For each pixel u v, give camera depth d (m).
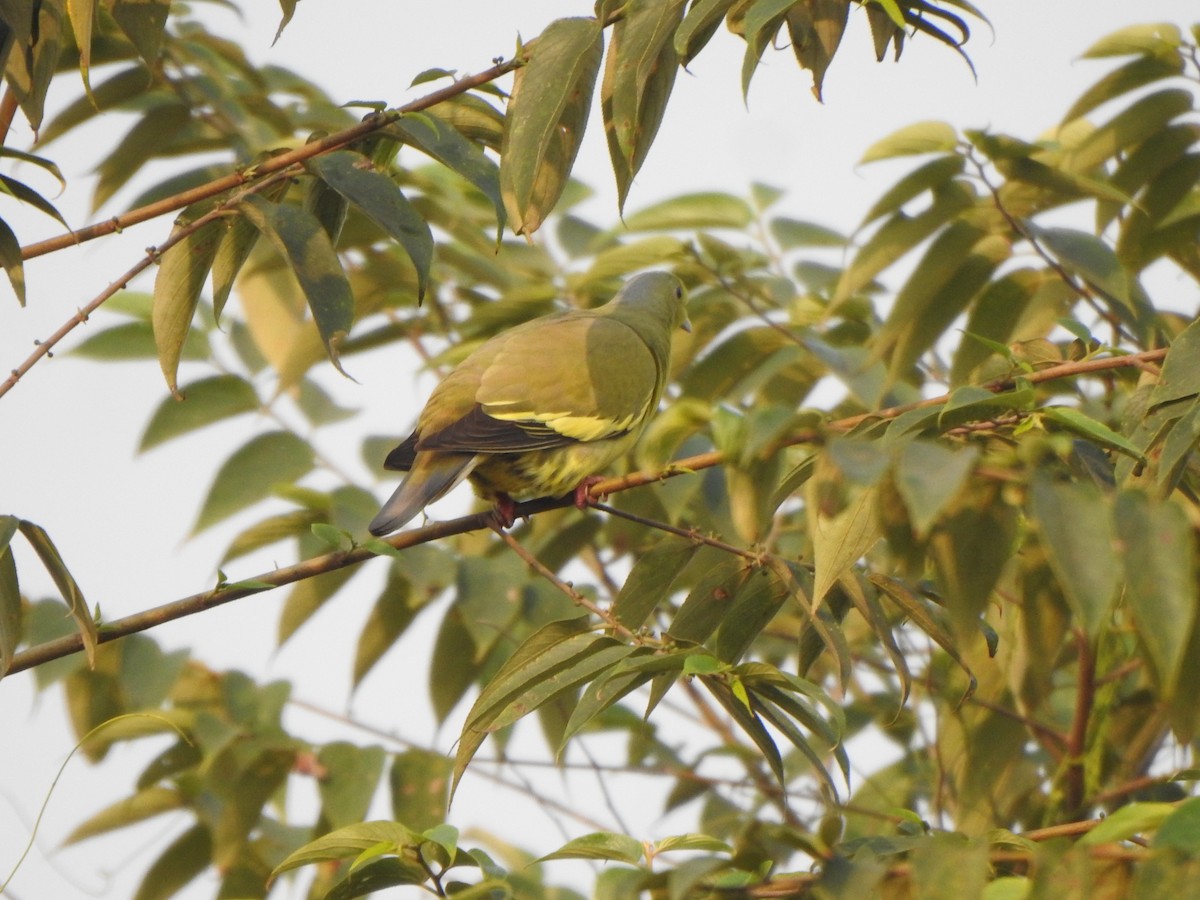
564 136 6.56
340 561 6.66
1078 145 9.01
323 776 8.52
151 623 6.50
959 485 4.25
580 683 5.70
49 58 6.50
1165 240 8.96
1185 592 4.35
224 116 10.26
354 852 5.38
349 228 10.38
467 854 5.33
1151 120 8.73
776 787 9.88
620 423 9.16
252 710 9.27
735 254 10.62
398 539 7.16
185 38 10.73
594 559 10.97
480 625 8.93
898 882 5.05
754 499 8.96
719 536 9.21
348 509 9.64
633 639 5.80
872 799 9.85
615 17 6.24
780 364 9.81
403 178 10.95
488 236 12.09
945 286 8.50
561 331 9.44
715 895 5.11
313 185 7.11
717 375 10.13
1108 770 8.88
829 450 4.45
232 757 9.14
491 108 6.93
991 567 5.96
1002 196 8.52
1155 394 5.73
